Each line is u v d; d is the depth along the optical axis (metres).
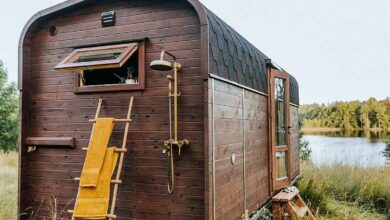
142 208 4.08
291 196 6.09
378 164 10.35
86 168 3.82
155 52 4.09
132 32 4.23
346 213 6.75
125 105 4.24
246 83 5.02
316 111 30.23
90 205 3.72
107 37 4.38
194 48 3.89
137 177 4.12
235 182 4.54
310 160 12.17
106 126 3.97
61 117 4.62
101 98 4.37
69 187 4.54
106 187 3.79
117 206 4.20
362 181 8.33
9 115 17.00
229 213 4.30
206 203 3.65
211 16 4.07
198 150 3.81
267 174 6.16
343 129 28.23
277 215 5.88
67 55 4.63
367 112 27.14
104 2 4.43
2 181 8.74
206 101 3.68
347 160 10.50
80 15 4.57
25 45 4.78
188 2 3.84
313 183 8.20
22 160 4.71
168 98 4.01
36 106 4.80
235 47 4.68
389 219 6.83
